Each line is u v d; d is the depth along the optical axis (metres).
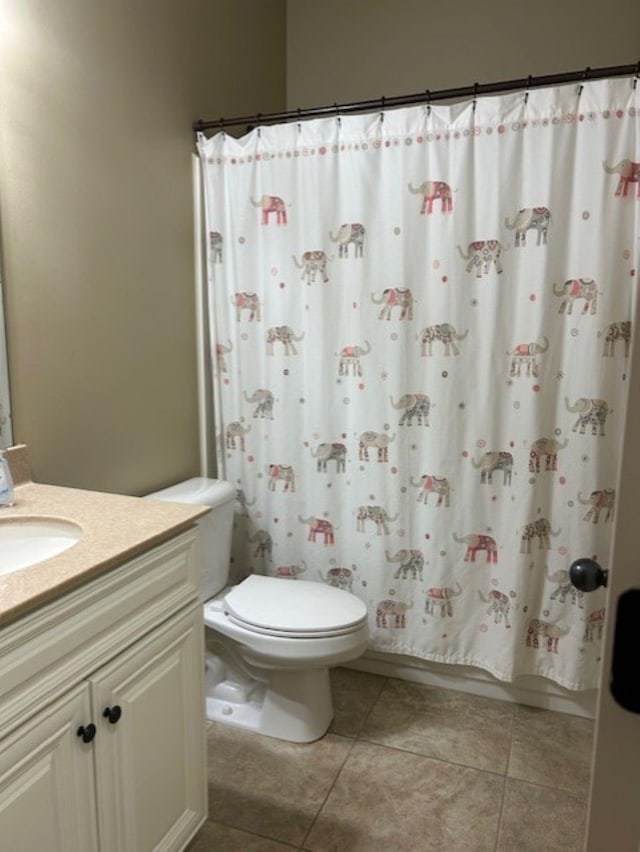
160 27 1.87
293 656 1.71
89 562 1.03
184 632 1.31
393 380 1.99
